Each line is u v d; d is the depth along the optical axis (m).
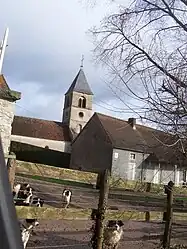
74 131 63.59
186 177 9.46
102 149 43.22
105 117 45.66
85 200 15.23
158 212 7.03
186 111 6.62
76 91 67.75
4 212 1.21
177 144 6.70
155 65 7.65
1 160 1.30
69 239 8.78
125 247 8.14
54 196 15.01
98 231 5.35
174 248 8.02
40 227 10.11
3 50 2.96
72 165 50.34
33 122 60.66
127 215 6.09
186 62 7.61
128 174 40.81
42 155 50.97
